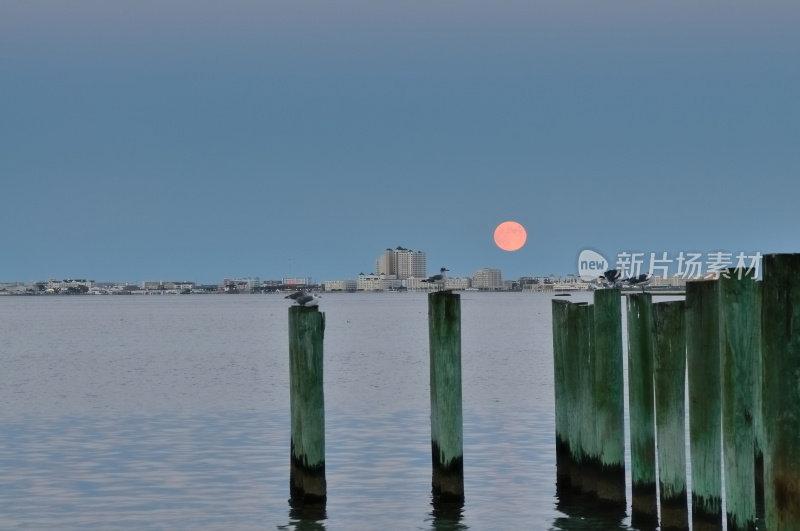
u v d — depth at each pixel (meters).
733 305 31.58
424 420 75.50
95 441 67.31
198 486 52.97
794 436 23.30
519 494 49.38
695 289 33.66
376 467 56.62
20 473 56.81
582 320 42.81
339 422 74.50
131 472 56.75
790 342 23.31
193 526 45.53
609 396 40.97
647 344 38.16
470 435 67.12
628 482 49.03
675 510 35.84
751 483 32.03
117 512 48.22
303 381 44.44
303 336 43.97
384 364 132.12
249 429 71.69
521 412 78.69
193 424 74.69
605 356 40.66
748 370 31.61
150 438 68.19
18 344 190.50
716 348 33.47
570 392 45.44
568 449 47.91
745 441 31.89
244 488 52.34
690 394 33.88
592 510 42.62
